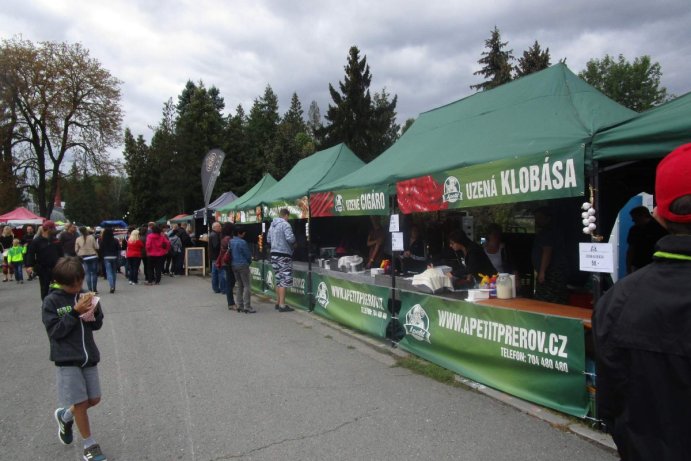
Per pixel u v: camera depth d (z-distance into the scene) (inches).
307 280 385.4
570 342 163.8
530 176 178.2
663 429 56.6
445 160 237.6
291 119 2994.6
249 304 391.2
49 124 1363.2
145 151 2054.6
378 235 398.3
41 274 411.8
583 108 211.3
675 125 137.9
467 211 457.7
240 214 570.9
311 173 433.4
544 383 173.8
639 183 271.3
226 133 1809.8
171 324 350.0
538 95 240.8
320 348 273.7
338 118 1804.9
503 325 191.5
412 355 251.3
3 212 1440.7
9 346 298.8
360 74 1820.9
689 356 55.2
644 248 202.2
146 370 239.8
